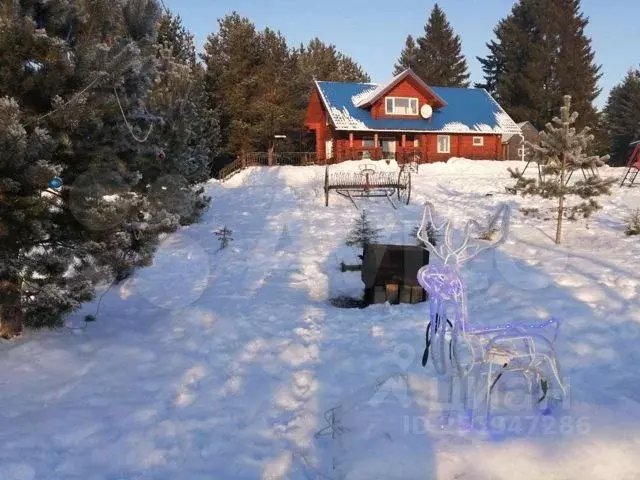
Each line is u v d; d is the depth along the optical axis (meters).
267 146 39.12
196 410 4.63
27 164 5.27
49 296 5.83
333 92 37.66
